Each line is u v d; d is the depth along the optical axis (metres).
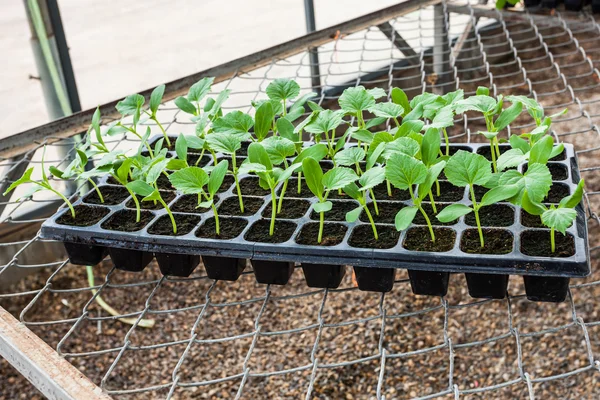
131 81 2.48
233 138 1.03
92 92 2.40
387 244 0.92
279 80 1.21
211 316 2.26
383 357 0.74
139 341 2.19
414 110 1.09
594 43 3.68
